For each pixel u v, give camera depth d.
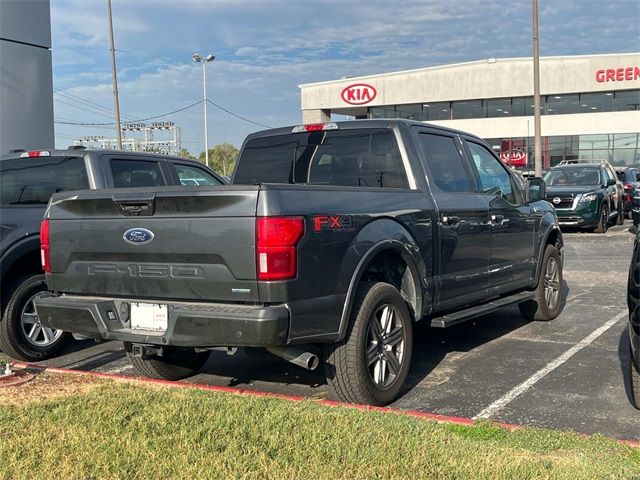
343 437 3.95
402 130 5.80
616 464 3.62
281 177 6.43
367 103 51.19
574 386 5.50
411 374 5.93
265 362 6.51
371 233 4.82
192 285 4.35
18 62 11.86
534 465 3.58
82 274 4.88
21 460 3.74
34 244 6.41
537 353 6.59
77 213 4.88
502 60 48.12
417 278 5.36
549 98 48.75
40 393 5.07
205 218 4.25
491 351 6.70
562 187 18.28
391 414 4.44
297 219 4.21
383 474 3.47
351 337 4.68
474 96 49.09
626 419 4.72
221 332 4.19
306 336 4.29
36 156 6.81
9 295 6.37
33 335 6.57
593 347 6.77
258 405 4.55
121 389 5.04
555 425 4.63
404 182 5.70
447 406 5.06
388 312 5.02
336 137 6.12
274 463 3.61
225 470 3.54
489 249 6.53
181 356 5.86
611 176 20.11
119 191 4.62
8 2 11.57
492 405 5.07
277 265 4.10
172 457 3.72
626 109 47.16
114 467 3.62
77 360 6.64
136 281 4.60
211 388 5.17
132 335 4.58
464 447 3.83
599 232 18.09
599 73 46.47
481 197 6.47
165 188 4.40
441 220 5.72
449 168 6.24
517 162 49.81
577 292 9.95
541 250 7.69
